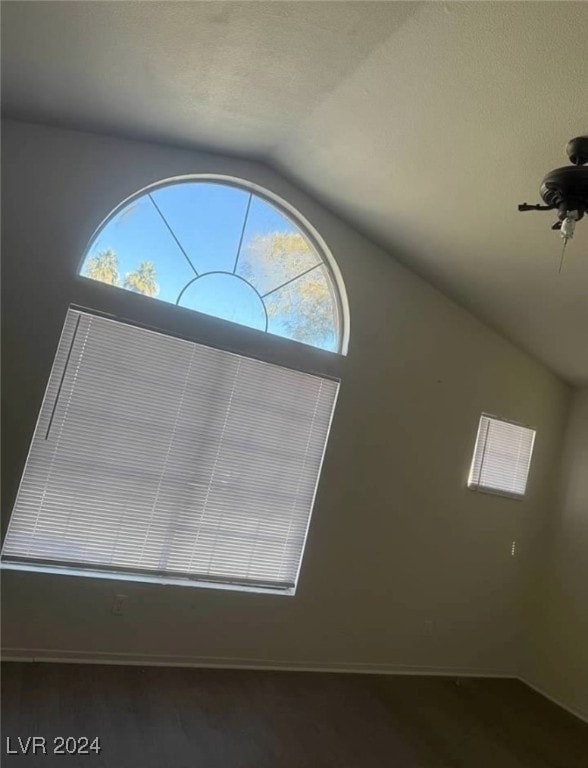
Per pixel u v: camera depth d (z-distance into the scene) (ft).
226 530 10.93
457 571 13.25
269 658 11.12
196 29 6.33
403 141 8.72
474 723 10.88
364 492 12.15
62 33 6.27
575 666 12.89
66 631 9.54
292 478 11.53
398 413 12.57
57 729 7.75
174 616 10.33
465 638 13.35
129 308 10.02
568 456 14.56
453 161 8.69
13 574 9.21
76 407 9.71
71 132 9.59
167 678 9.82
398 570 12.51
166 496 10.41
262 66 7.34
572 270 10.11
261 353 11.18
